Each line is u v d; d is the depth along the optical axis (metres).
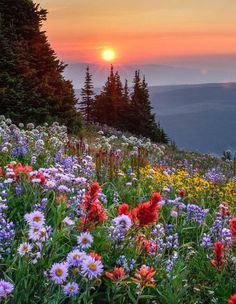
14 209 6.01
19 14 25.70
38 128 16.36
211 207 9.99
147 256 5.48
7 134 12.14
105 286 4.85
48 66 26.67
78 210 6.25
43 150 11.00
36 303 4.06
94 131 36.62
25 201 6.35
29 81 23.69
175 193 10.20
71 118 26.33
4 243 4.91
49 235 4.69
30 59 25.59
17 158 10.38
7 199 6.27
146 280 4.23
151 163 14.94
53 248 4.59
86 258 3.65
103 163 10.09
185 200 10.18
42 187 6.41
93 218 5.07
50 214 6.10
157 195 4.84
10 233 4.91
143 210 4.85
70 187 6.79
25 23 25.94
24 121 23.06
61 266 3.60
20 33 25.91
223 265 5.64
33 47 26.33
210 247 6.42
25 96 23.02
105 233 5.37
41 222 4.17
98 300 4.63
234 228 5.76
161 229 6.20
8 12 25.47
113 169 9.94
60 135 15.18
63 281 3.72
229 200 10.74
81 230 5.09
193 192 10.35
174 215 7.09
